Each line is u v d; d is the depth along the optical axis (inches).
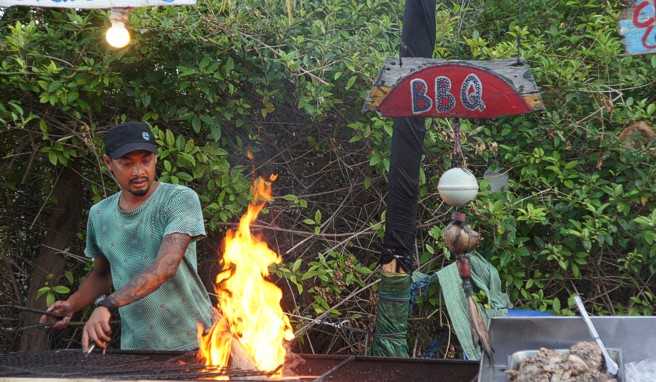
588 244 277.1
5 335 302.0
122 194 211.3
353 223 298.7
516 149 291.4
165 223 201.9
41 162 290.0
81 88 263.0
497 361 162.9
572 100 297.9
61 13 272.5
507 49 300.8
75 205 295.3
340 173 299.3
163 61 269.1
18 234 300.2
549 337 162.2
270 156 293.1
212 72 266.8
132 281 185.3
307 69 276.2
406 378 189.2
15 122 260.2
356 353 294.8
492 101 196.4
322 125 291.4
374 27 284.5
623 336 159.5
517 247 284.5
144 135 200.8
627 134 286.0
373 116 281.4
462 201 194.5
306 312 291.6
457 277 261.1
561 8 334.3
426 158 288.5
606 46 296.7
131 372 162.7
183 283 208.1
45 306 293.1
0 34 270.4
